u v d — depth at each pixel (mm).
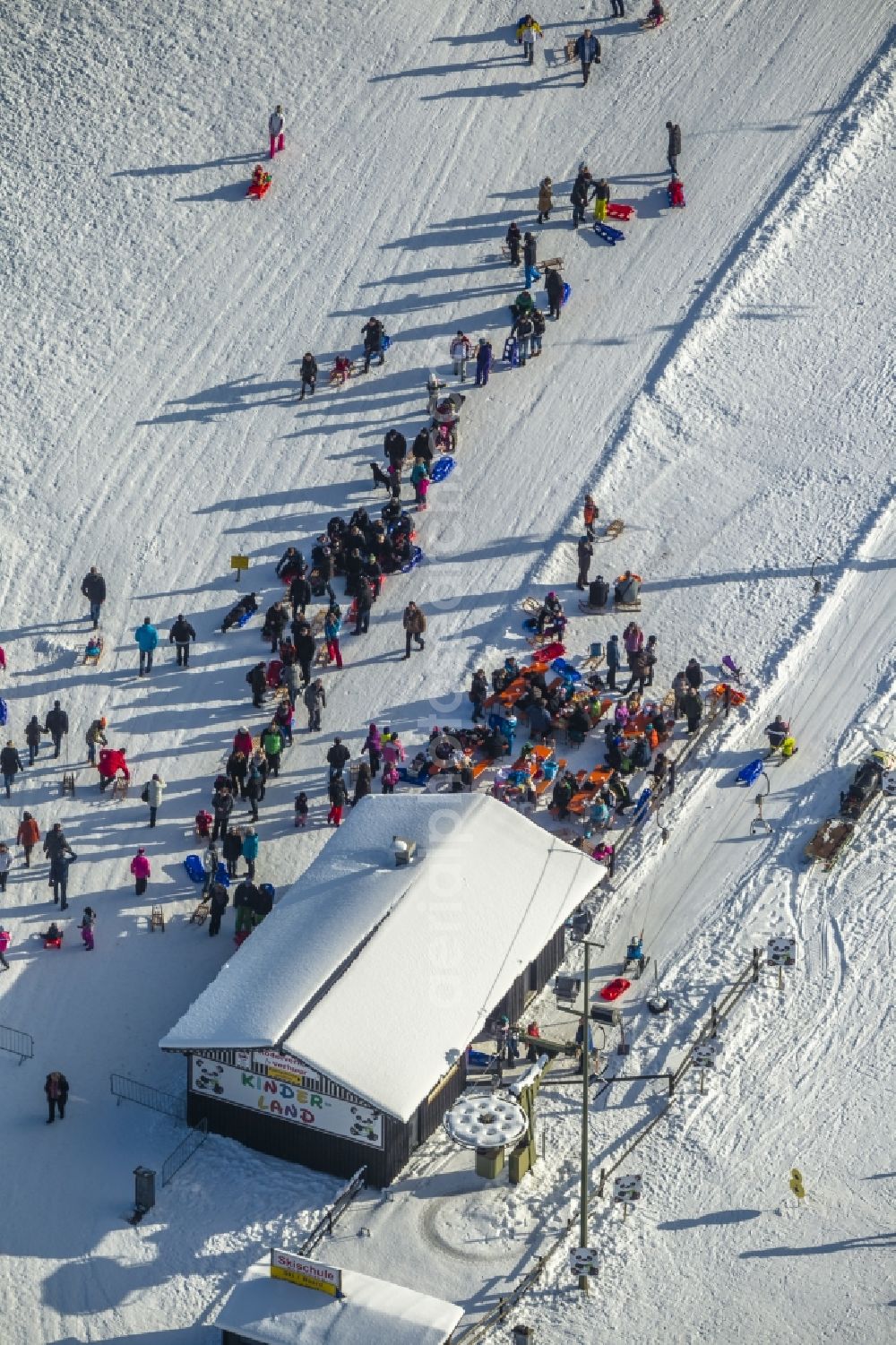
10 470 66812
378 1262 43938
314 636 60969
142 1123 47406
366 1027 45969
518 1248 44156
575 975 50688
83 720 58844
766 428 67188
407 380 69250
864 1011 49375
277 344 70750
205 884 53156
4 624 61969
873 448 66188
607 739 56125
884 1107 47000
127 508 65500
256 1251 44125
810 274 72062
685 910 52438
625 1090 47875
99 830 55438
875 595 61688
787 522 64000
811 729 57625
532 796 55281
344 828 51844
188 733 58375
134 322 71750
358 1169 45656
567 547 63500
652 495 65188
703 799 55719
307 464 66562
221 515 65062
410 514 64688
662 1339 42000
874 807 55062
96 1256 44031
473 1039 47031
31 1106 47781
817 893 52656
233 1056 46156
